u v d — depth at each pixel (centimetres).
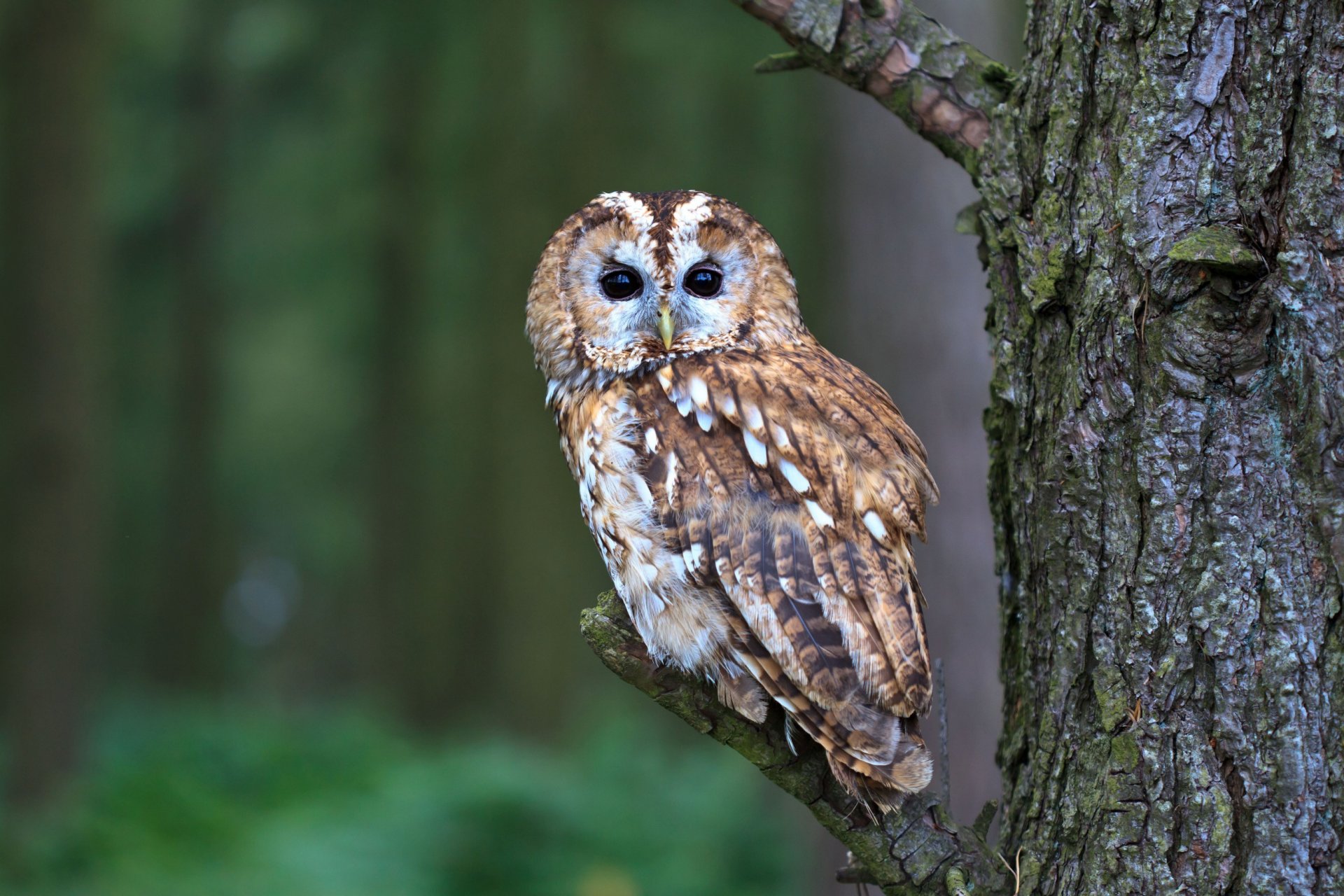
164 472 3544
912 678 496
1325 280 398
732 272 628
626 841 1736
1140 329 428
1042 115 472
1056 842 446
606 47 2352
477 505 2691
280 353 3550
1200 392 414
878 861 473
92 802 1741
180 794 1808
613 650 532
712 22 2298
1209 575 412
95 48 1859
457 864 1634
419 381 2994
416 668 2822
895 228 1158
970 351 1138
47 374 1808
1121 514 431
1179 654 416
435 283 2923
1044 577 466
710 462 542
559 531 2608
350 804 1888
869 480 529
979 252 526
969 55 526
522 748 2383
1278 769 398
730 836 1716
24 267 1805
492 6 2417
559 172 2402
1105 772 429
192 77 2783
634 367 623
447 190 2767
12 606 1794
